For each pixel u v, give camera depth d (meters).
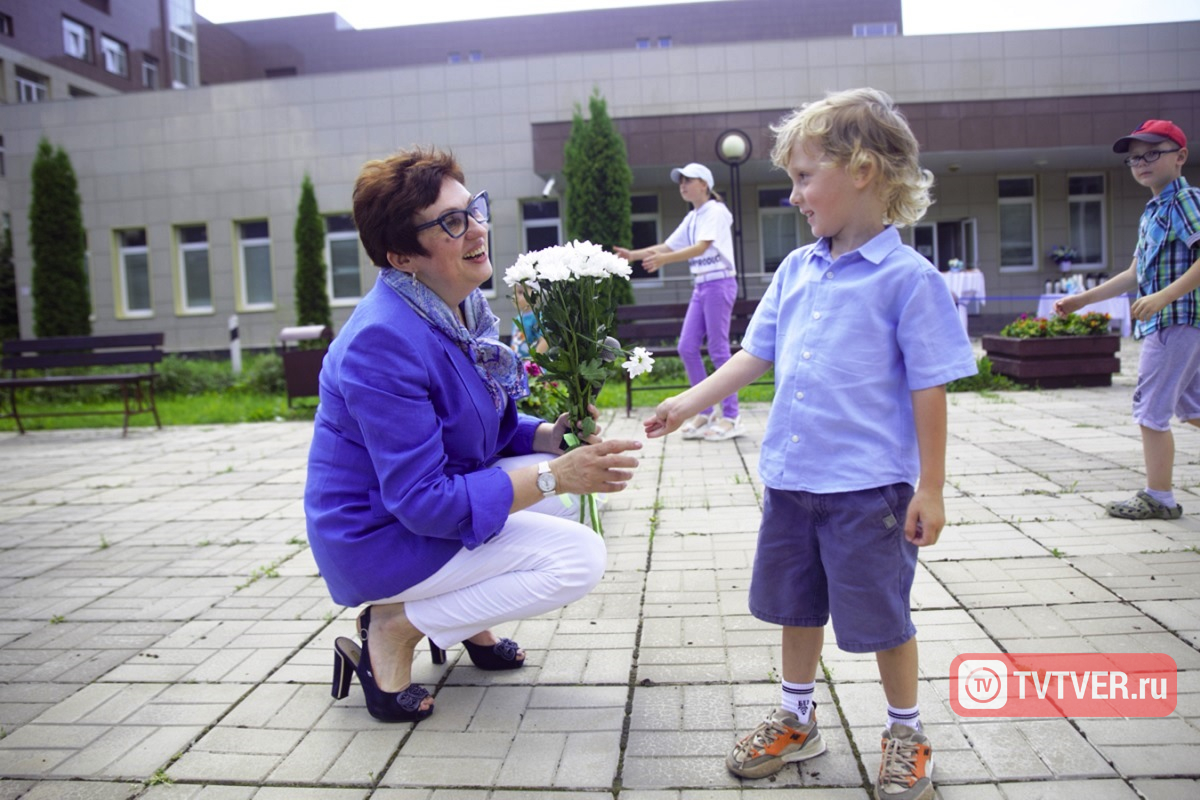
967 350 1.98
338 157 20.31
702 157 17.98
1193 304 3.98
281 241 20.59
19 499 6.07
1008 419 7.50
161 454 7.89
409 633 2.54
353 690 2.80
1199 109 18.20
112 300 21.27
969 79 20.27
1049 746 2.26
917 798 2.01
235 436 8.90
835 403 2.04
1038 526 4.19
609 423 8.26
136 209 21.00
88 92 28.06
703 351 9.89
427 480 2.27
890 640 2.04
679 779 2.20
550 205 20.23
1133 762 2.18
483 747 2.39
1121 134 18.28
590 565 2.50
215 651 3.17
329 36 37.84
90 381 9.29
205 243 21.17
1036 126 18.31
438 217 2.33
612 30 36.94
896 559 2.04
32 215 15.52
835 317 2.06
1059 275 21.25
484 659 2.88
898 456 2.04
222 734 2.53
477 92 20.00
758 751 2.20
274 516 5.27
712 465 6.02
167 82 31.73
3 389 10.45
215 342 20.94
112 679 2.95
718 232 6.66
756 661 2.86
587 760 2.30
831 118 2.03
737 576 3.71
